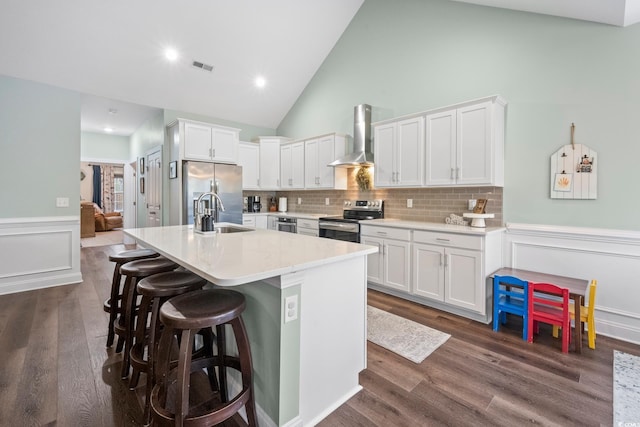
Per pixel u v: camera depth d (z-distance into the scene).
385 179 3.79
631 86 2.43
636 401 1.69
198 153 4.58
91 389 1.77
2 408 1.60
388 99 4.14
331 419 1.57
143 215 6.06
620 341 2.40
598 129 2.58
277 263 1.39
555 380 1.89
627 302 2.41
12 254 3.49
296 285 1.41
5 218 3.50
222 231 2.96
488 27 3.19
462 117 3.07
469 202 3.35
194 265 1.34
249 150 5.44
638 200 2.42
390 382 1.88
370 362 2.10
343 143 4.64
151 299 1.73
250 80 4.84
